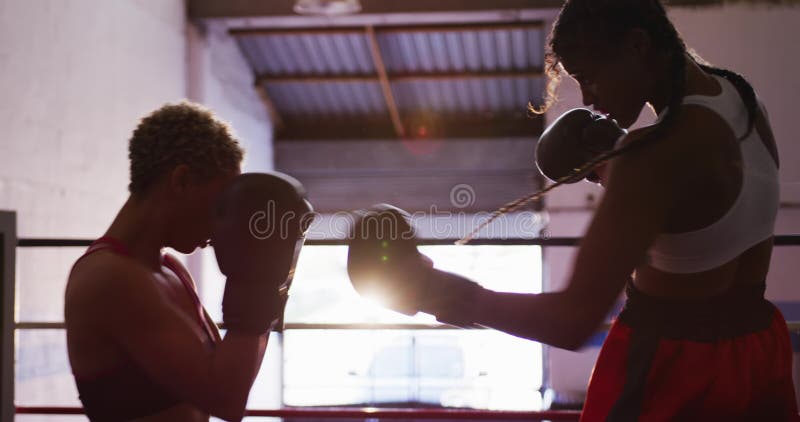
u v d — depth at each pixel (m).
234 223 0.90
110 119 5.34
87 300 0.96
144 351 0.96
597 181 1.15
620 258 0.73
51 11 4.55
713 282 0.84
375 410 1.76
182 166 0.98
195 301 1.17
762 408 0.85
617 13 0.79
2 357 1.16
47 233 4.48
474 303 0.74
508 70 7.50
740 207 0.79
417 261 0.76
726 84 0.85
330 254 10.53
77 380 1.01
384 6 6.55
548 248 6.62
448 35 7.12
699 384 0.82
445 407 7.25
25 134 4.27
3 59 4.08
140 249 1.04
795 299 5.93
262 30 7.16
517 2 6.38
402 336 7.60
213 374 0.93
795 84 6.05
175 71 6.50
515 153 8.12
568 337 0.73
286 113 8.42
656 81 0.83
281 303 0.95
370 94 8.03
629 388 0.85
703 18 6.19
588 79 0.84
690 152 0.75
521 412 1.69
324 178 8.55
